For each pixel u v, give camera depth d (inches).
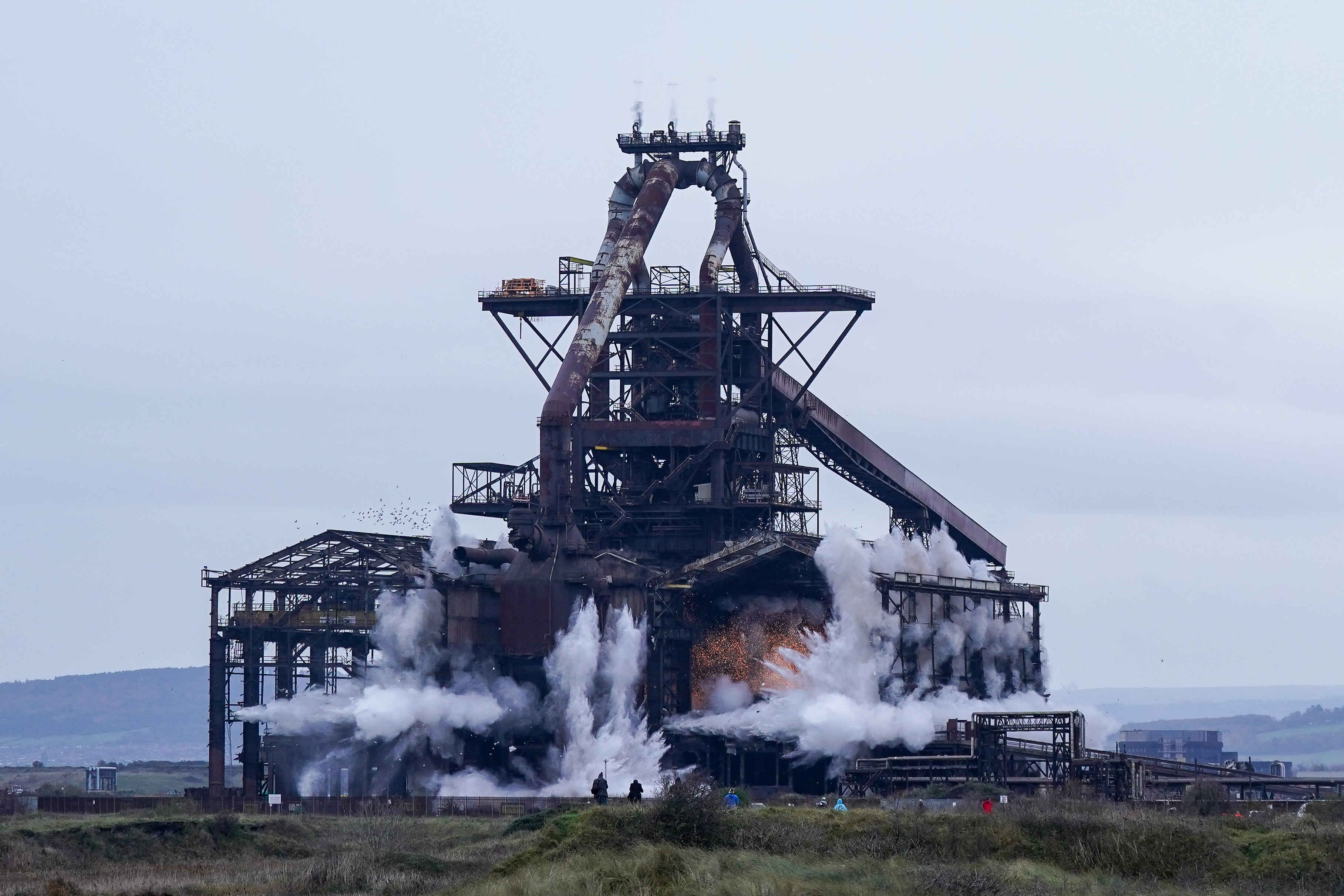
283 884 6220.5
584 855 5753.0
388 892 5999.0
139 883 6299.2
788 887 5216.5
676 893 5216.5
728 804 6973.4
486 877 5890.8
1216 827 6264.8
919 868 5565.9
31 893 6048.2
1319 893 5600.4
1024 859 6048.2
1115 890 5497.1
